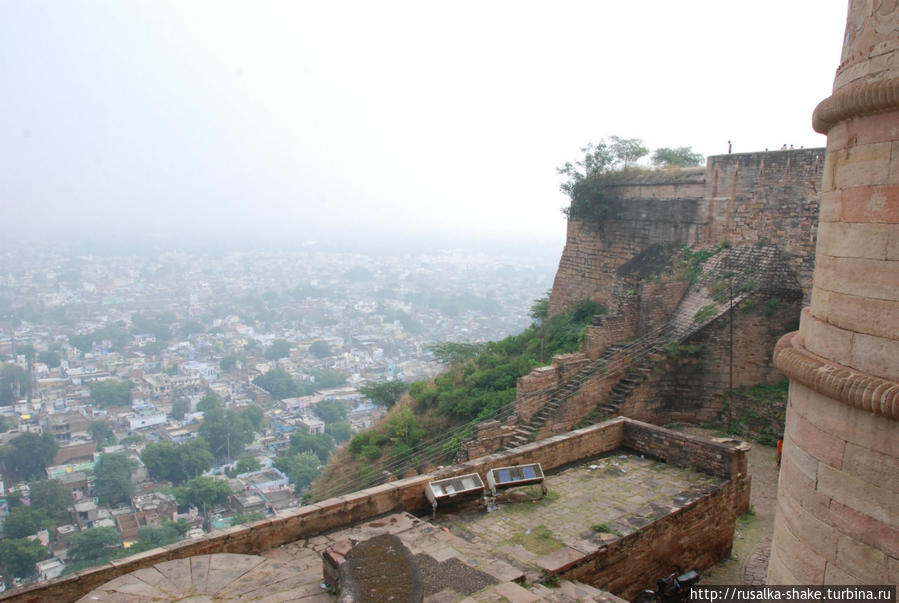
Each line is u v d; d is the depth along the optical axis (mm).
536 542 9578
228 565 7277
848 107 5062
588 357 22562
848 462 5078
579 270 32625
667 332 22953
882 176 4824
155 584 6781
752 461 18312
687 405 21688
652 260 27562
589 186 30406
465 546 8742
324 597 6691
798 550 5668
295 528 8953
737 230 24266
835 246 5367
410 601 5801
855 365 5062
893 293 4738
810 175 21844
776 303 21297
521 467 11438
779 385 21031
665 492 11641
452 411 25484
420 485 10617
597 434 13703
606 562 9484
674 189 27125
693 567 11391
